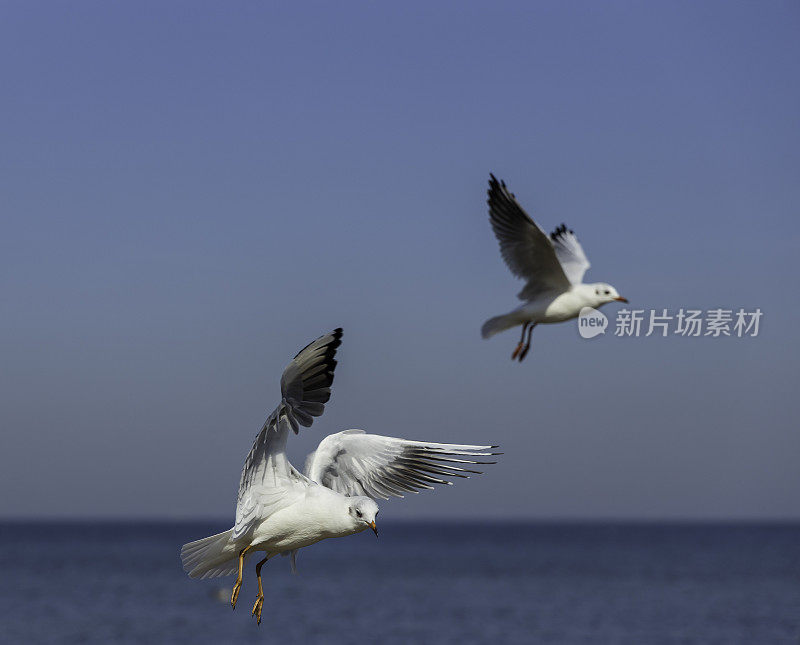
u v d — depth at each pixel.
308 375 7.02
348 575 72.12
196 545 7.65
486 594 55.59
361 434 8.51
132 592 56.09
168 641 37.03
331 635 38.62
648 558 101.56
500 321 13.48
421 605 49.19
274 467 7.29
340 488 8.33
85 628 40.50
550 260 13.12
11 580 65.81
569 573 74.69
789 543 157.38
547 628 40.53
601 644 35.94
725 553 114.81
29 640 37.31
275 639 37.56
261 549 7.47
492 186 12.91
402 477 8.28
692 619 43.28
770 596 53.41
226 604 49.50
